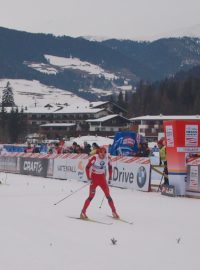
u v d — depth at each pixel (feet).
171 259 22.58
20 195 47.78
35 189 54.08
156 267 21.08
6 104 504.84
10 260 21.68
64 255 22.88
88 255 22.98
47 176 73.56
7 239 26.11
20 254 22.84
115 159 59.82
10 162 83.92
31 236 27.12
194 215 36.65
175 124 49.19
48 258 22.21
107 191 34.37
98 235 28.04
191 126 49.65
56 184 61.00
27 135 324.60
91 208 39.19
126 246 25.17
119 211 37.96
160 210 39.04
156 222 33.17
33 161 77.30
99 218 34.35
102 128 331.77
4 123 310.45
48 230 29.17
